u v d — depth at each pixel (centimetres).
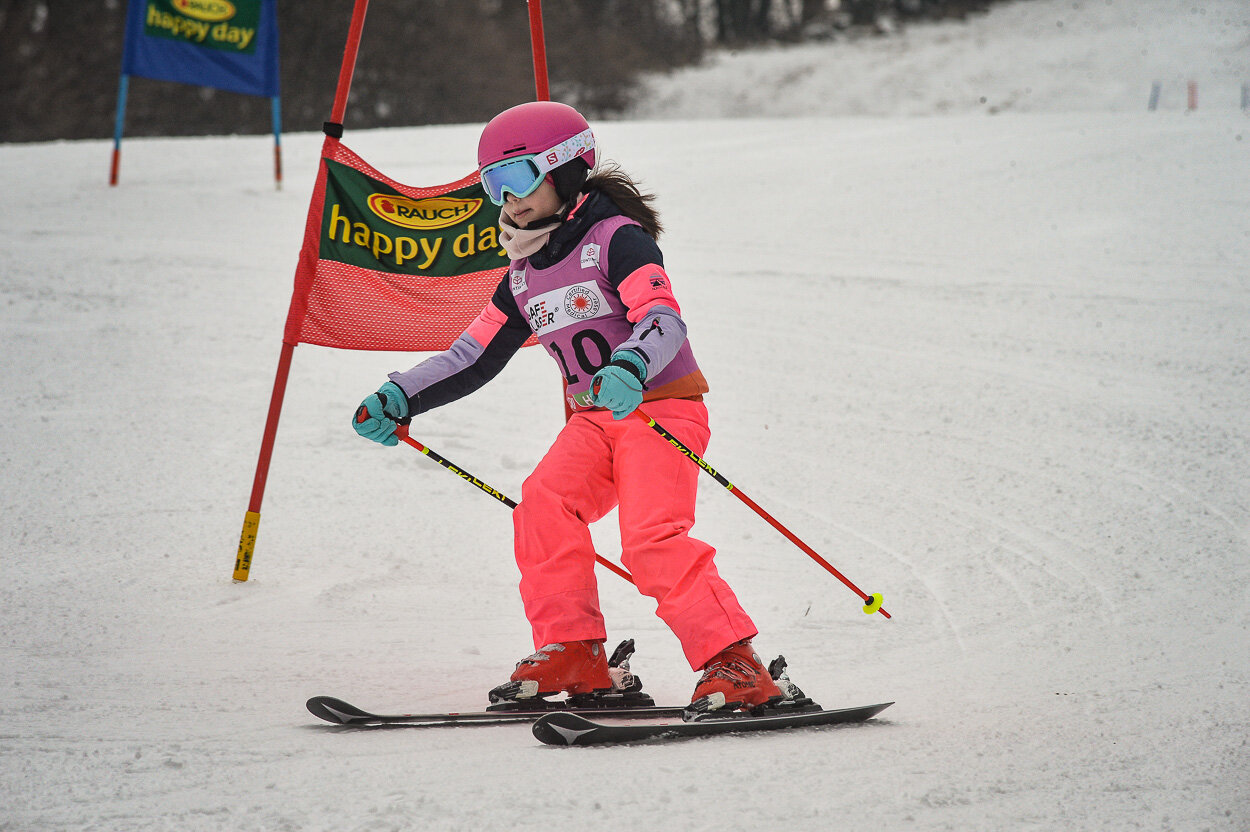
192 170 3916
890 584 1200
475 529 1352
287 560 1216
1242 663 934
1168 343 2155
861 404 1886
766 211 3466
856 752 671
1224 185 3441
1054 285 2598
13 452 1510
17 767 628
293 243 2961
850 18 12812
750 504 778
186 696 805
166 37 3472
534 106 777
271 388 1881
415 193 1200
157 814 555
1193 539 1309
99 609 1030
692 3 12756
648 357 706
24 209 3209
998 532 1354
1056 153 4109
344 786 598
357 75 9200
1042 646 1006
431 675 895
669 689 892
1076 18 11819
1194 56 10369
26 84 8462
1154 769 650
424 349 1225
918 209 3416
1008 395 1911
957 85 10538
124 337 2106
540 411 1844
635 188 805
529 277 800
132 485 1426
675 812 562
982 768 645
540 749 676
